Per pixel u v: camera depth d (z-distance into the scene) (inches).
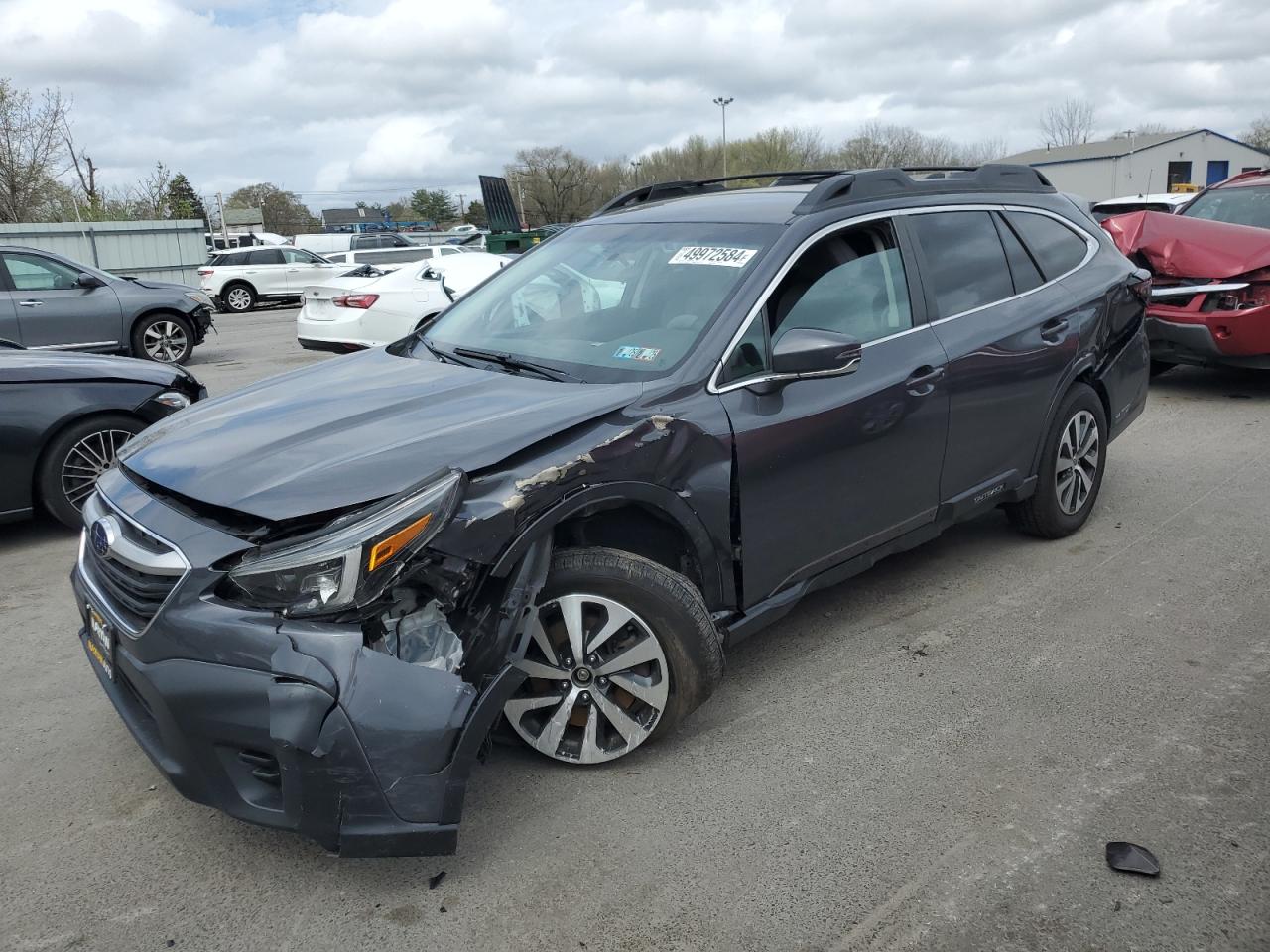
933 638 158.2
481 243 1408.7
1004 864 104.8
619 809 116.0
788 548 136.7
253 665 95.6
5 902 104.1
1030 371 172.1
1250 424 284.4
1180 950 92.4
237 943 97.3
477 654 104.9
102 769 129.5
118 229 991.0
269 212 3905.0
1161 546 193.3
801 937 95.7
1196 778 118.4
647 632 118.3
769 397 131.7
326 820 96.0
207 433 121.6
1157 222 315.9
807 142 3208.7
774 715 136.2
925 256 160.7
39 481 223.5
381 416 120.9
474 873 106.1
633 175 3292.3
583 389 126.4
